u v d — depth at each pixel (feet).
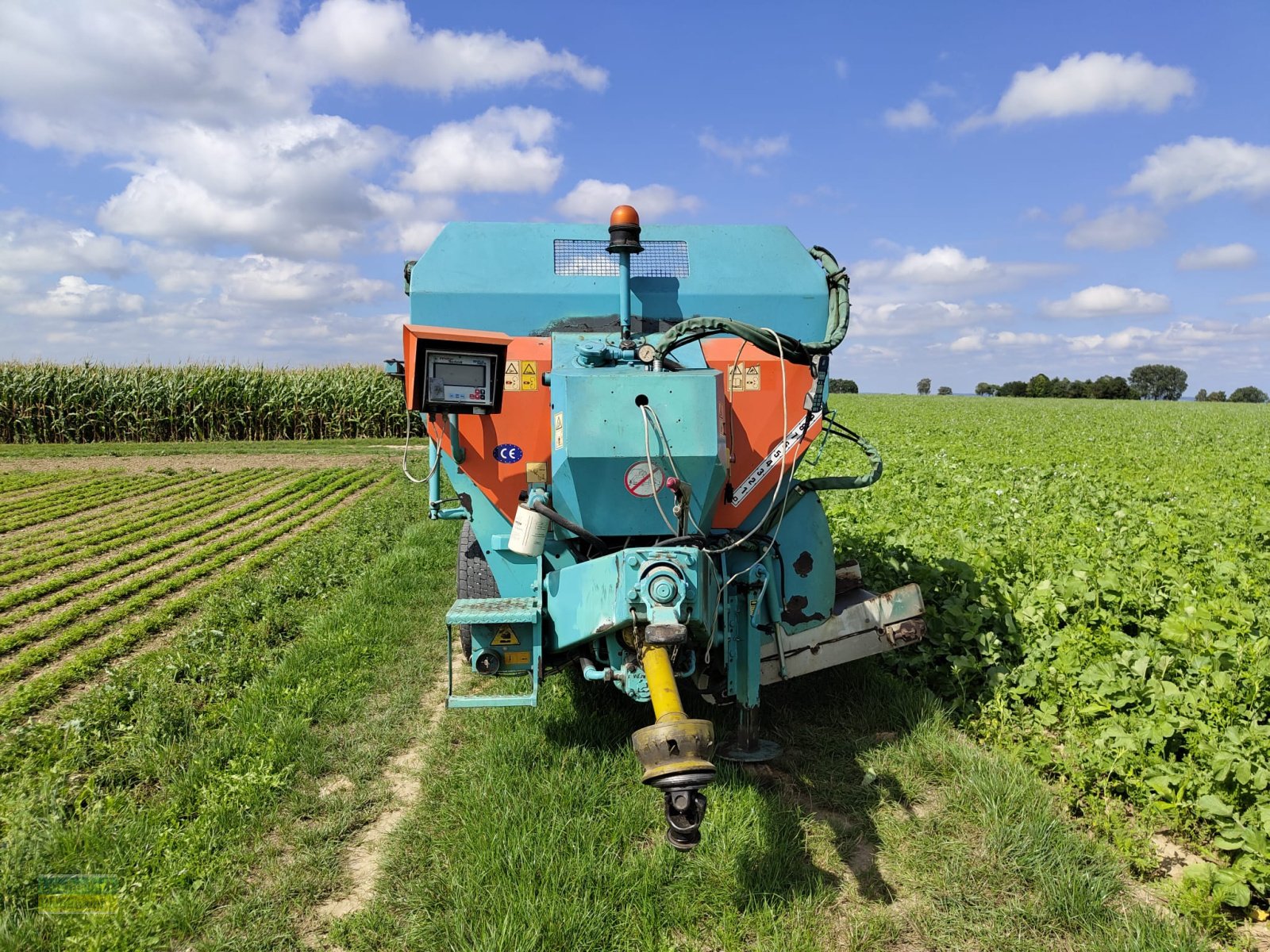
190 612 26.02
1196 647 17.03
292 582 27.35
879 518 31.48
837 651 15.89
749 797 13.42
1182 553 26.12
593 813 13.16
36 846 12.15
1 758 15.55
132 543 37.63
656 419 12.96
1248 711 14.34
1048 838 12.16
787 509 15.79
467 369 13.71
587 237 16.99
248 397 90.48
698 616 12.09
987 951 10.30
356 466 66.54
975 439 82.79
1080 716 15.52
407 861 12.19
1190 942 10.23
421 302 16.49
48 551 35.60
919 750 15.05
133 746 15.93
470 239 16.81
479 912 10.73
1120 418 130.72
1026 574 23.15
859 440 16.87
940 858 12.08
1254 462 59.67
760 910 10.99
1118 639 17.30
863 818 13.28
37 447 81.61
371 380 93.76
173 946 10.64
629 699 17.54
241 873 12.07
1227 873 11.05
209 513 44.98
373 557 31.55
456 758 15.37
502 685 19.07
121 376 89.97
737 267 17.11
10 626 25.22
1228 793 12.54
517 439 15.05
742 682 15.01
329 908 11.43
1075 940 10.41
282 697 17.88
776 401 15.39
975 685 17.81
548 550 15.10
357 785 14.64
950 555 25.44
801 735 16.24
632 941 10.47
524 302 16.66
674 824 9.26
